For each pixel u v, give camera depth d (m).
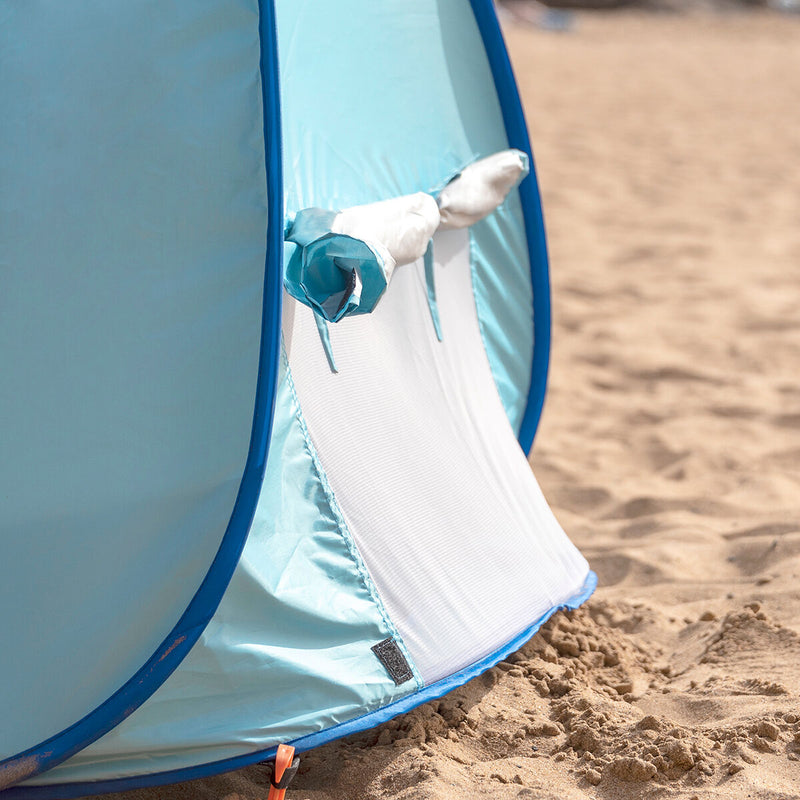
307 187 2.30
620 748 2.19
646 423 4.72
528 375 3.24
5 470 1.94
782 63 21.53
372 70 2.59
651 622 2.91
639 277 7.10
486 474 2.71
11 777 1.92
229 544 1.91
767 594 3.01
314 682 2.09
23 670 1.94
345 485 2.27
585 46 23.59
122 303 1.93
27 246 1.94
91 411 1.93
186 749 2.00
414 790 2.06
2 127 1.96
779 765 2.12
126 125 1.93
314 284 2.05
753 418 4.71
